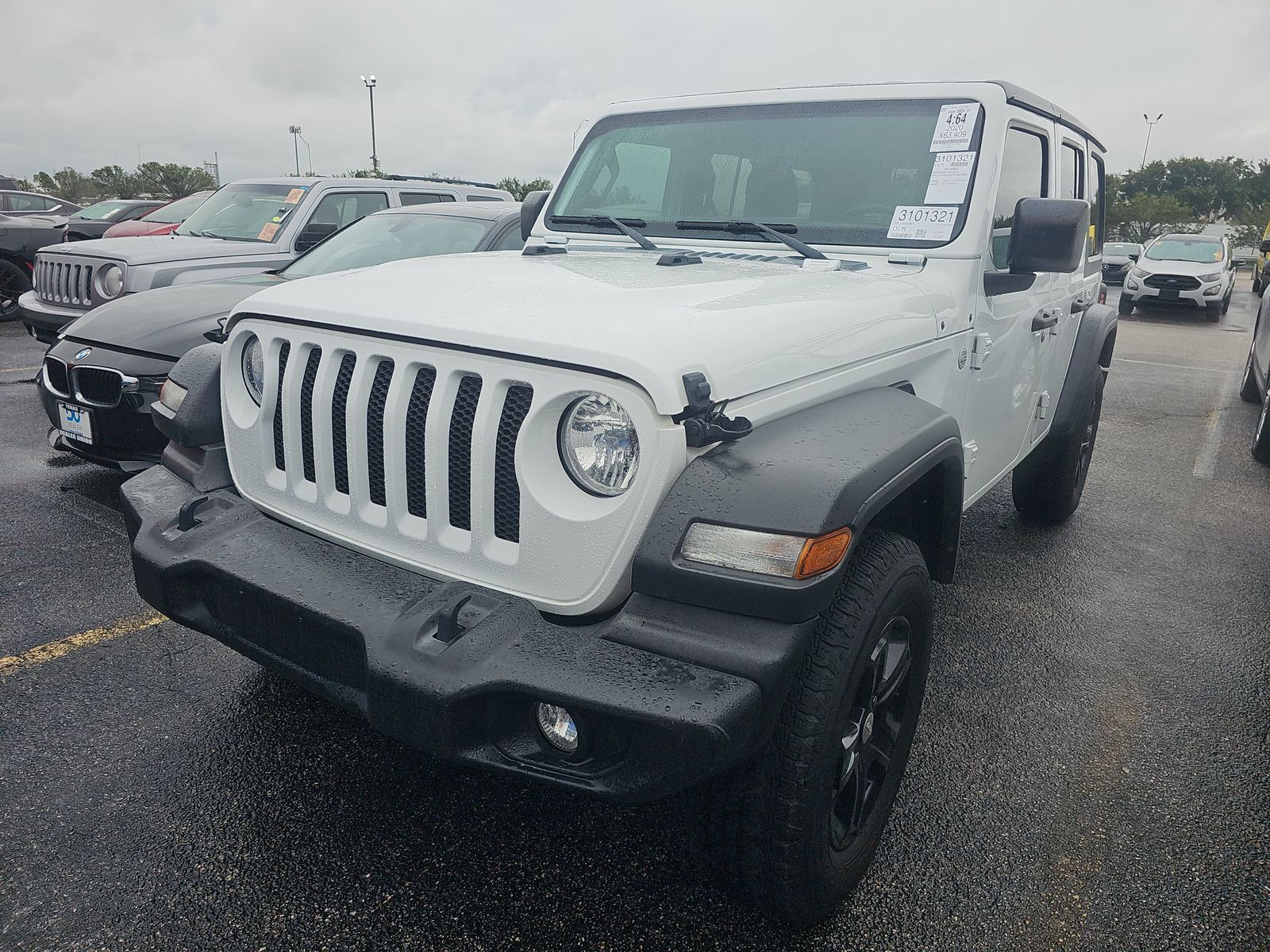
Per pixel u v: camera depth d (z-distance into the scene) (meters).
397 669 1.77
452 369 1.91
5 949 1.99
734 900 2.21
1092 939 2.12
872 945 2.09
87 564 4.07
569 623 1.86
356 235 6.05
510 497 1.89
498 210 6.14
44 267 7.11
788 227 3.10
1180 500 5.73
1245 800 2.67
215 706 2.98
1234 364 12.20
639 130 3.53
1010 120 3.07
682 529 1.70
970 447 3.20
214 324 4.50
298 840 2.37
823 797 1.91
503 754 1.78
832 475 1.73
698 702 1.61
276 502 2.32
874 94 3.18
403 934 2.08
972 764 2.82
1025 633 3.75
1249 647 3.66
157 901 2.14
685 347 1.79
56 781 2.58
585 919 2.14
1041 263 2.76
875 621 1.93
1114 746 2.94
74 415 4.46
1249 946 2.12
